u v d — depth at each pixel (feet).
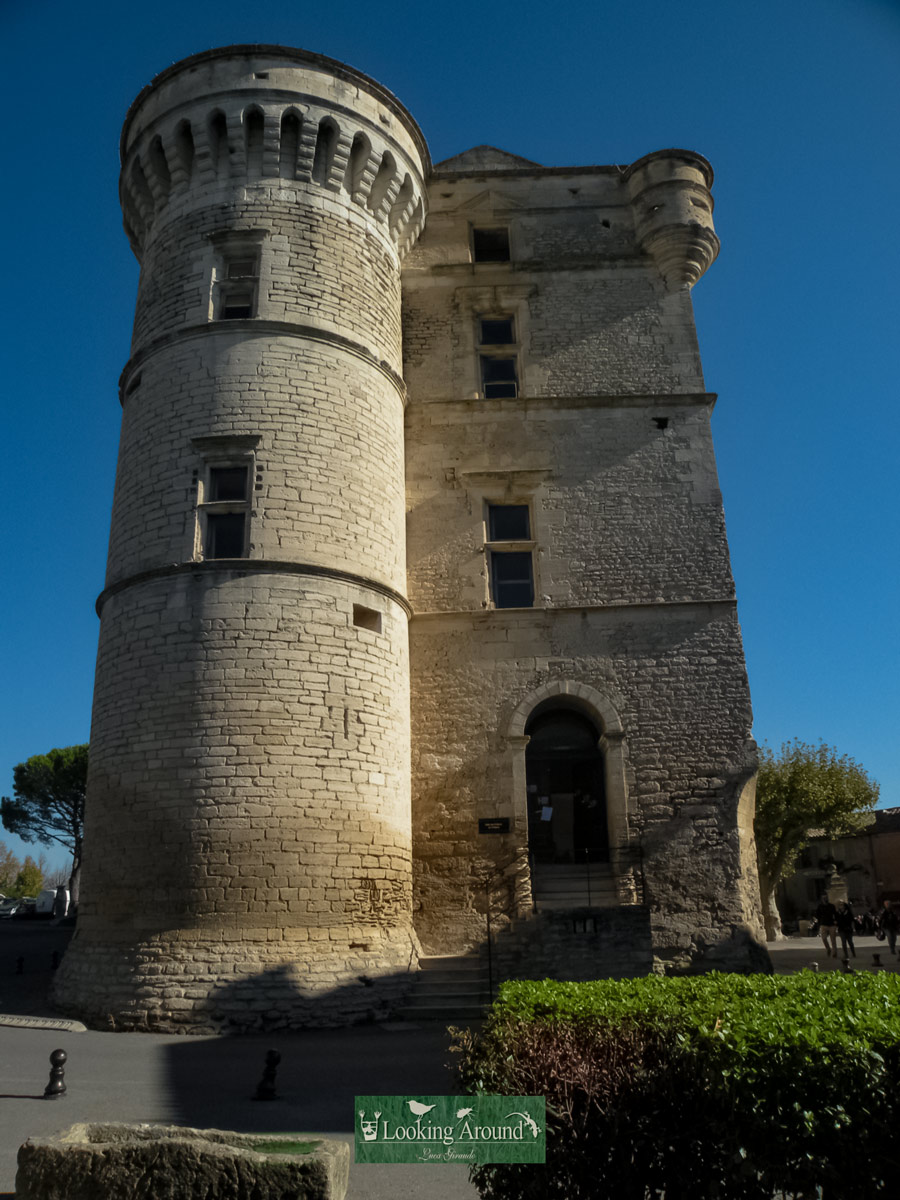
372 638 59.93
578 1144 18.93
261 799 52.75
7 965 76.48
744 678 69.51
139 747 54.85
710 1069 18.42
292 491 59.67
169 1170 19.60
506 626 70.59
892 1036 17.83
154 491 60.70
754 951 63.57
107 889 53.52
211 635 55.62
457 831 65.92
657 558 72.79
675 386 78.38
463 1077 21.84
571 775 70.74
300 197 67.82
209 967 49.14
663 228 81.51
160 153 70.64
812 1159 16.74
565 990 25.13
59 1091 32.94
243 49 69.26
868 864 198.49
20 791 190.80
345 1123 29.63
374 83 72.02
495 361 81.20
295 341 63.36
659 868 65.26
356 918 53.72
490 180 86.02
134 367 66.80
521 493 74.64
